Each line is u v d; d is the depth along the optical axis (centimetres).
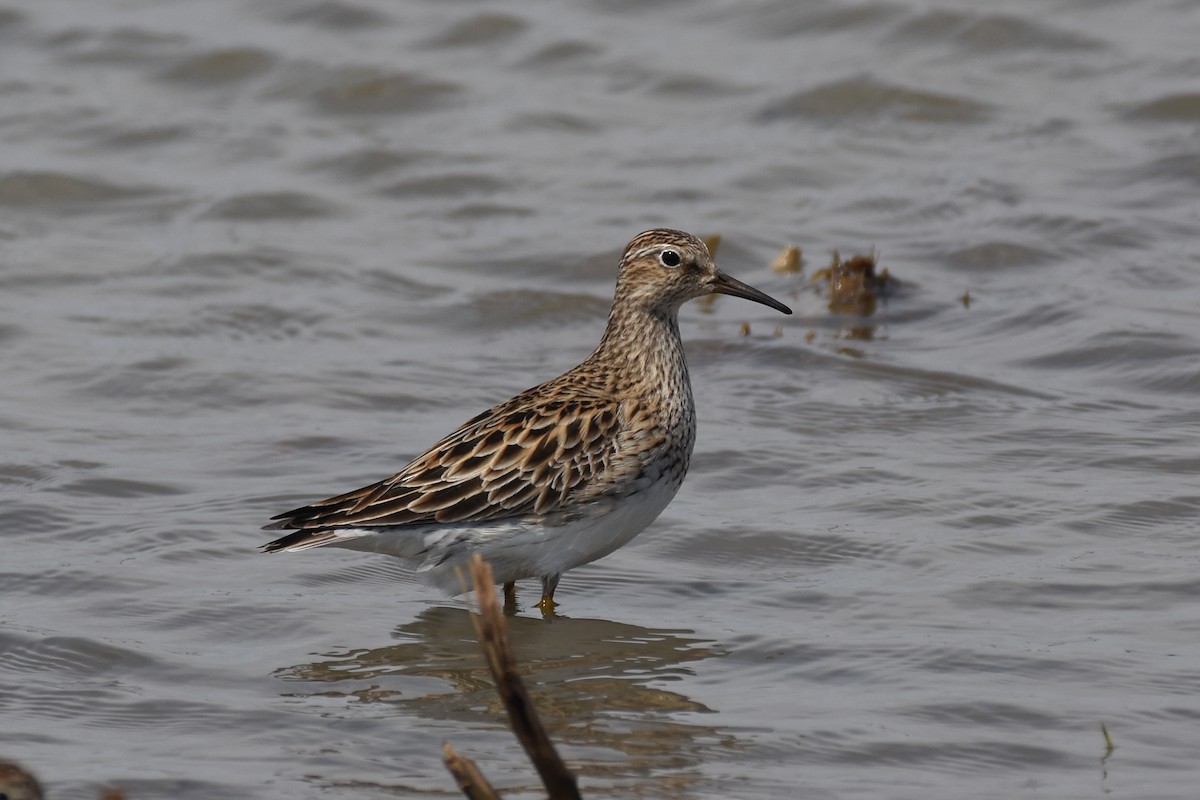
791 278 1962
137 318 1834
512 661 842
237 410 1619
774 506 1403
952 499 1392
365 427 1578
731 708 1071
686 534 1360
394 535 1216
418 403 1641
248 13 2777
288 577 1288
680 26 2705
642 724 1048
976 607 1212
